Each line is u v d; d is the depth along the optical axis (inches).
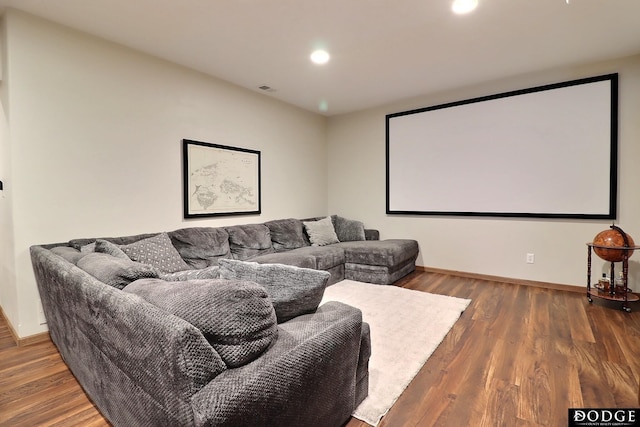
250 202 166.1
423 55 126.7
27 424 61.7
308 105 194.4
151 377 39.8
